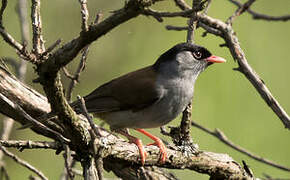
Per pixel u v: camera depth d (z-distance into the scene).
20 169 15.02
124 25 16.31
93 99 10.70
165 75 10.74
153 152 9.29
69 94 10.13
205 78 14.80
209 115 14.58
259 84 9.74
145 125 10.72
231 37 10.48
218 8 15.96
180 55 10.81
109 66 16.31
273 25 16.08
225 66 14.88
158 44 16.28
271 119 14.71
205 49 10.98
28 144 7.82
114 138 9.50
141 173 9.22
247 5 10.74
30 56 6.68
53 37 16.06
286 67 15.66
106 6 16.30
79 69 10.00
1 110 8.85
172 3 16.25
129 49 16.33
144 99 10.44
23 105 9.80
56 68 6.73
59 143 8.00
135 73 11.00
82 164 7.98
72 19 16.23
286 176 14.38
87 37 6.32
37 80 6.92
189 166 9.55
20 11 12.33
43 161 15.30
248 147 14.51
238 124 14.51
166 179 10.72
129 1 5.90
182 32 16.25
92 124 7.14
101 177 7.27
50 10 16.19
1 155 11.11
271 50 15.82
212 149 14.35
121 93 10.49
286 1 16.50
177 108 10.76
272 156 14.39
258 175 14.44
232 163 9.82
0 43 15.12
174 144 9.73
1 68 9.90
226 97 14.73
